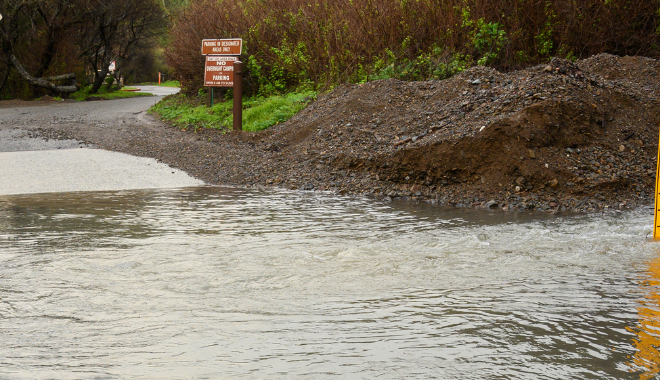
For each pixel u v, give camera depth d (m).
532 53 14.97
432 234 5.86
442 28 15.36
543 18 14.79
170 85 60.69
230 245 5.32
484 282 4.23
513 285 4.15
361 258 4.87
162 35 45.34
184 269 4.51
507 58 14.70
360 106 11.92
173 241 5.47
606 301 3.80
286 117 14.55
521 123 8.68
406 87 12.12
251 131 14.39
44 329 3.29
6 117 19.47
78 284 4.12
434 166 8.84
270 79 19.17
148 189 9.06
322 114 12.48
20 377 2.71
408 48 15.59
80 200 7.94
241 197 8.39
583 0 14.25
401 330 3.30
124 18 39.62
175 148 12.65
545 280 4.27
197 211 7.18
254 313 3.57
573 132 8.91
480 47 14.85
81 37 38.09
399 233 5.91
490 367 2.83
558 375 2.75
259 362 2.88
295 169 10.34
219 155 11.84
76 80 36.16
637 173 8.47
